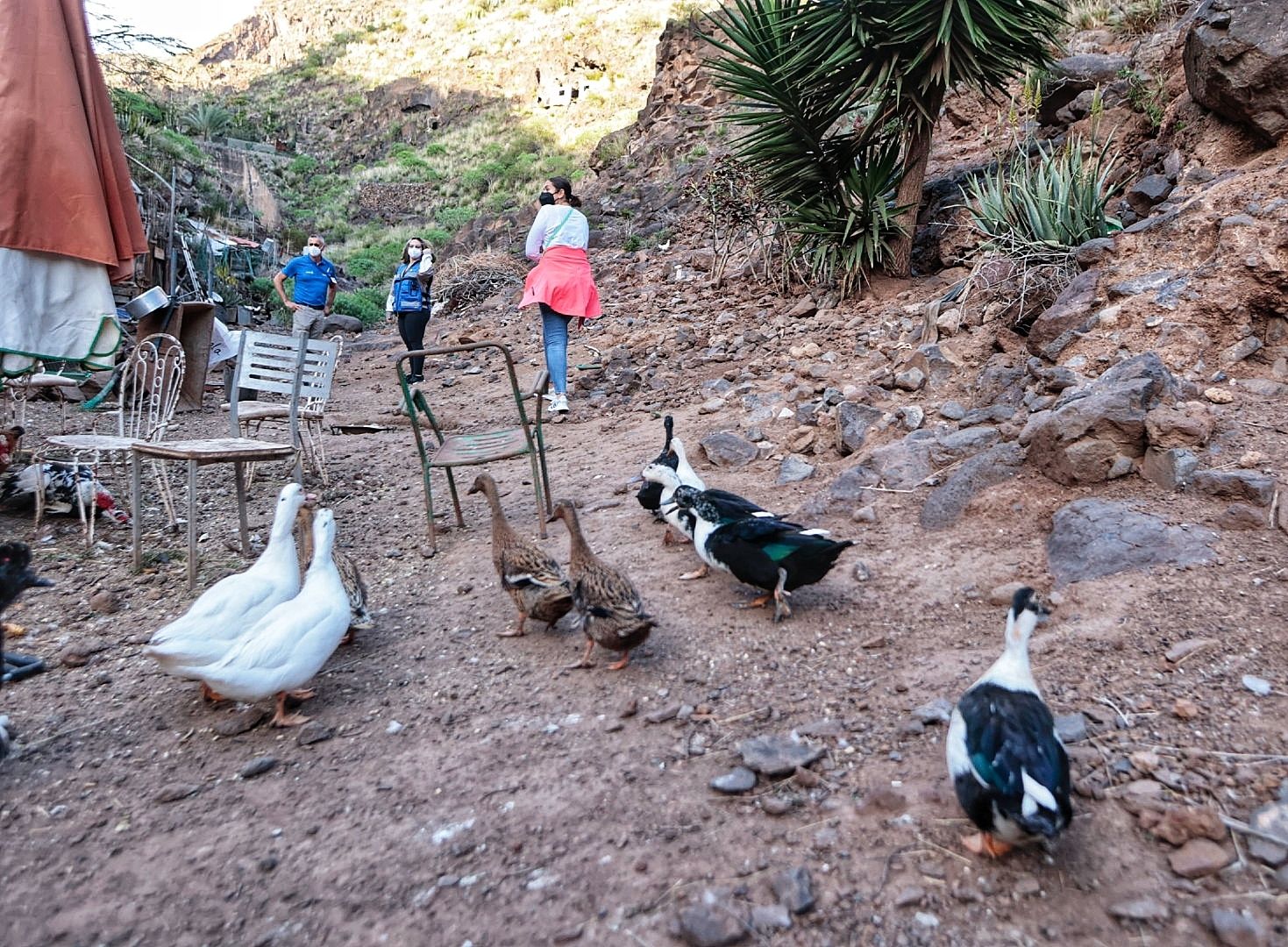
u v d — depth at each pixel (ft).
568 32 164.86
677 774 11.12
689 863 9.52
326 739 12.75
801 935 8.46
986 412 20.36
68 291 21.95
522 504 22.39
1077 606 13.61
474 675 14.30
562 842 10.06
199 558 20.07
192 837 10.73
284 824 10.85
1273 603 12.55
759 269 40.22
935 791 10.16
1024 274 23.80
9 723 13.48
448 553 19.75
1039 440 17.39
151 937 9.11
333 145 164.14
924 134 31.24
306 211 126.00
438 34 205.98
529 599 15.12
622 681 13.62
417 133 156.66
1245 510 14.37
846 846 9.53
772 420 24.34
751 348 31.04
